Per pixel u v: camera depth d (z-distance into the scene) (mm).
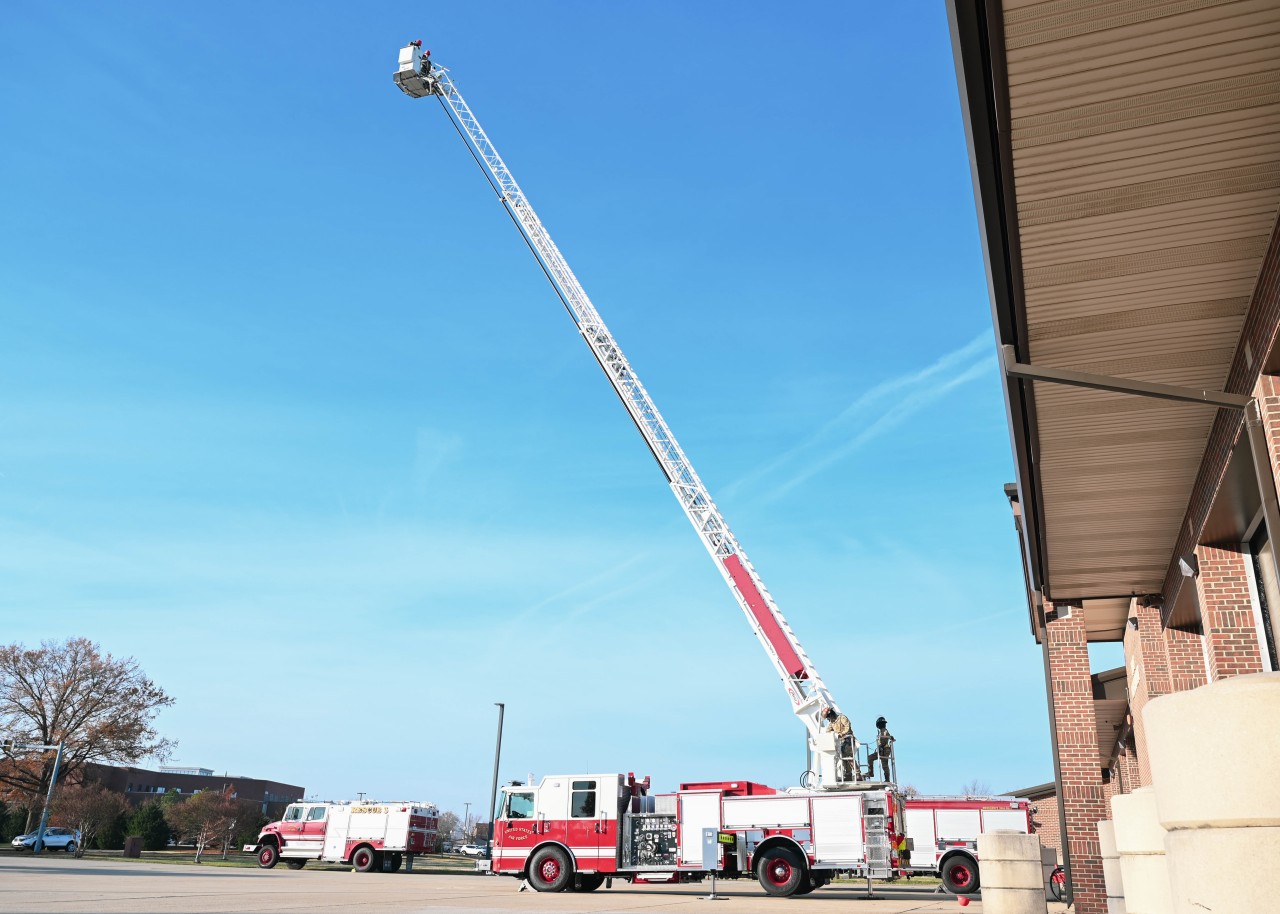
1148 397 9258
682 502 26438
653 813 22000
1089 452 10492
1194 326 8359
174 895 14922
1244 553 11773
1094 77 5805
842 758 22766
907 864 20922
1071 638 16172
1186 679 14859
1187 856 3076
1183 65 5738
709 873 20859
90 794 68250
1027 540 12883
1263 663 11367
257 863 41625
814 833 20359
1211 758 3016
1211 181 6684
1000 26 5328
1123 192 6770
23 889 15031
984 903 10781
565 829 22359
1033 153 6418
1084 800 15500
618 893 21984
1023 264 7512
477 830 99625
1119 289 7840
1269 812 2900
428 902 15602
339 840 33781
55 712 54000
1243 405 7711
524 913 12836
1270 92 5934
